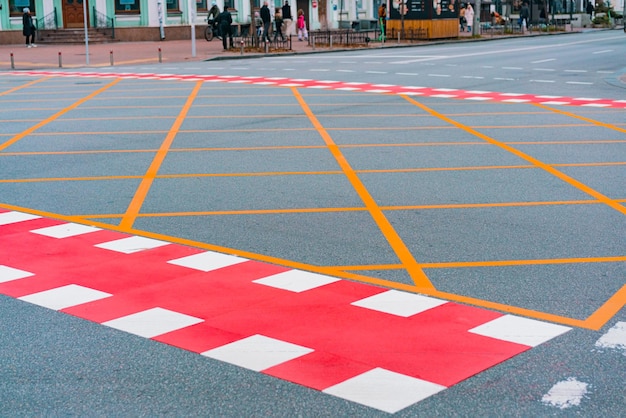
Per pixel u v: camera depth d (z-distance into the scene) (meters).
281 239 8.88
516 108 19.31
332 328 6.36
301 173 12.29
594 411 5.05
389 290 7.23
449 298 7.02
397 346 6.00
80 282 7.55
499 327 6.37
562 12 82.00
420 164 12.84
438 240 8.80
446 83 25.06
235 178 11.98
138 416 5.02
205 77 27.97
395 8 50.34
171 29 50.94
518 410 5.06
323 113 18.64
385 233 9.08
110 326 6.48
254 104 20.41
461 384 5.40
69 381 5.52
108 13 49.03
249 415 5.02
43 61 36.19
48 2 48.22
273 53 39.25
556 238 8.85
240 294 7.16
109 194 11.10
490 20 71.69
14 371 5.69
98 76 29.02
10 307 6.94
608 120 17.31
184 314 6.71
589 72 28.61
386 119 17.61
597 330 6.33
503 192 10.98
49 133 16.33
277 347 6.01
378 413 5.02
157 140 15.34
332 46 44.91
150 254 8.38
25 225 9.59
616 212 9.96
